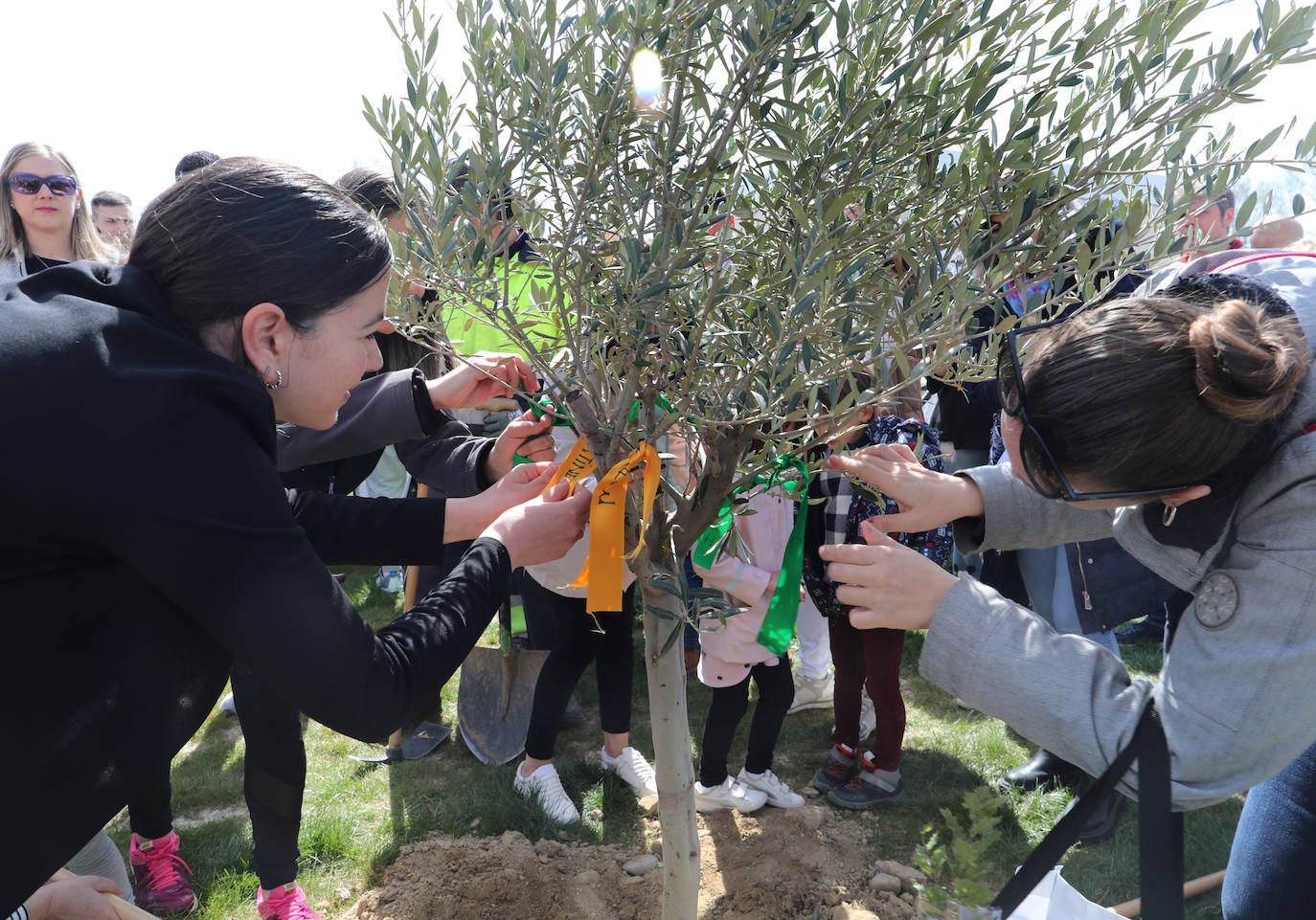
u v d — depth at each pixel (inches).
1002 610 42.3
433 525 62.5
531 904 96.4
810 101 47.1
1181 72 38.5
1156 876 38.1
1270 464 38.6
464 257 47.6
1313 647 35.6
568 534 53.6
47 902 52.5
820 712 143.1
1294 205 38.4
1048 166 41.7
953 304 39.0
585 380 50.7
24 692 37.4
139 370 36.4
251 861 104.3
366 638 40.3
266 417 39.9
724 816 112.0
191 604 36.6
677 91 42.2
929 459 102.0
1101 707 39.4
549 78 42.2
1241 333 35.6
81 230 134.3
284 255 40.1
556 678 110.8
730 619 102.0
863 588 43.9
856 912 93.2
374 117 47.3
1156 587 108.2
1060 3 39.1
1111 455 37.5
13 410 33.9
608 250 47.8
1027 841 107.0
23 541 35.1
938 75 43.6
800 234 42.4
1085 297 44.9
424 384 75.8
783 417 43.1
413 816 113.7
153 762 42.6
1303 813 51.3
